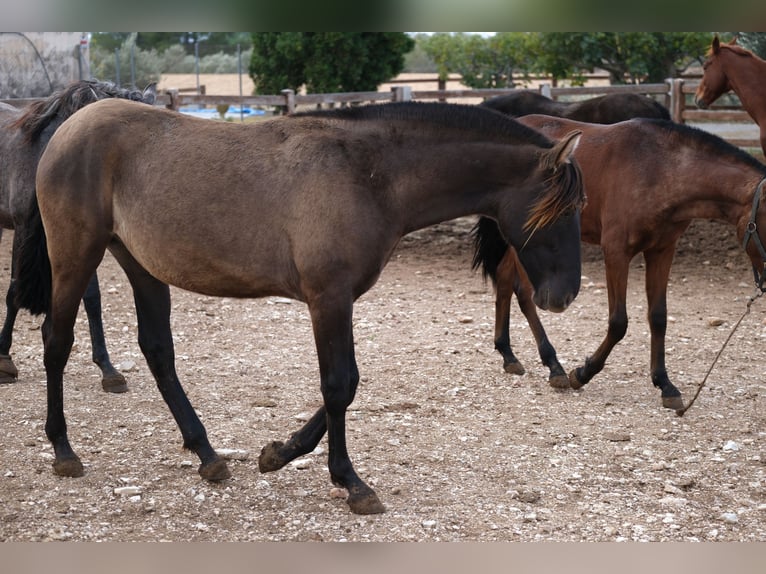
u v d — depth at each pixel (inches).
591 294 338.6
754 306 320.2
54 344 160.6
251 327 283.4
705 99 387.2
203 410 204.5
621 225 211.8
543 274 150.8
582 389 227.1
